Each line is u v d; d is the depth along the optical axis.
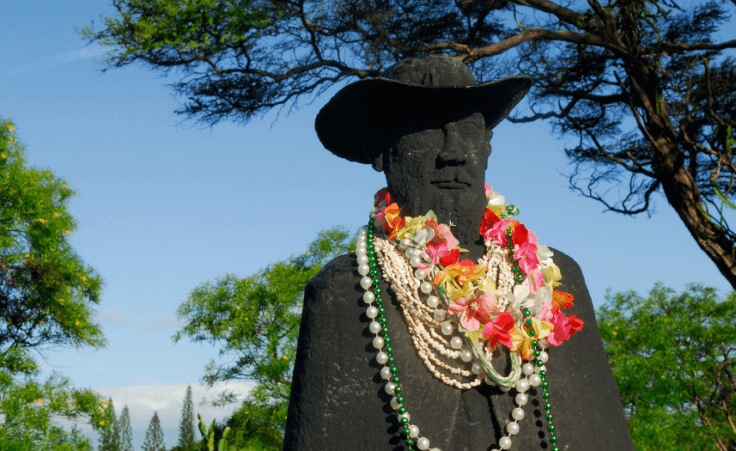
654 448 10.12
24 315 12.49
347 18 11.98
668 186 10.02
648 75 10.05
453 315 2.19
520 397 2.09
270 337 11.41
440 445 2.07
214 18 11.88
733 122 9.58
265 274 12.06
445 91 2.30
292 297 11.32
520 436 2.09
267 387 11.12
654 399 10.95
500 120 2.67
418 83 2.38
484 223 2.40
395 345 2.16
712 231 9.76
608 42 9.95
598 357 2.28
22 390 10.66
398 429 2.06
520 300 2.20
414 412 2.08
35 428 10.53
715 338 11.84
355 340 2.18
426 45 11.43
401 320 2.21
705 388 12.48
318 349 2.19
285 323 11.55
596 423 2.15
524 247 2.32
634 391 11.00
